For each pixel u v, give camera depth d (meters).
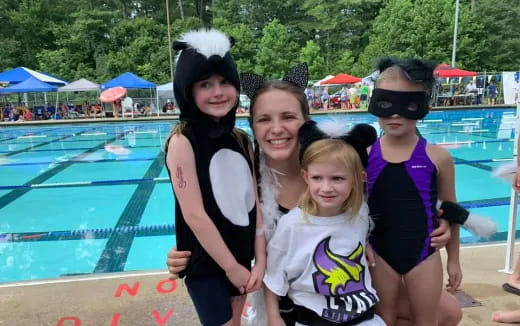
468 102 20.05
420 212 1.66
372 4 36.12
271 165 1.80
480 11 26.44
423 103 1.63
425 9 25.95
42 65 29.58
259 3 36.59
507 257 3.07
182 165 1.60
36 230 5.52
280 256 1.64
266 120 1.69
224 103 1.60
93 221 5.86
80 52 31.44
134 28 32.38
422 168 1.67
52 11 33.78
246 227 1.69
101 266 4.43
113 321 2.55
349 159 1.52
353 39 35.41
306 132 1.62
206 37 1.57
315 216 1.62
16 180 8.27
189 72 1.56
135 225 5.70
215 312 1.64
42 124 17.97
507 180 2.67
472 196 6.55
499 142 11.08
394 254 1.69
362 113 18.05
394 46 27.34
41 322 2.55
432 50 25.69
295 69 1.84
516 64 26.64
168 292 2.91
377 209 1.73
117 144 12.68
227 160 1.67
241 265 1.65
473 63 26.11
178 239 1.74
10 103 19.48
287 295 1.71
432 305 1.70
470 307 2.56
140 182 8.02
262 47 29.33
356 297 1.55
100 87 19.98
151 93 20.83
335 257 1.57
